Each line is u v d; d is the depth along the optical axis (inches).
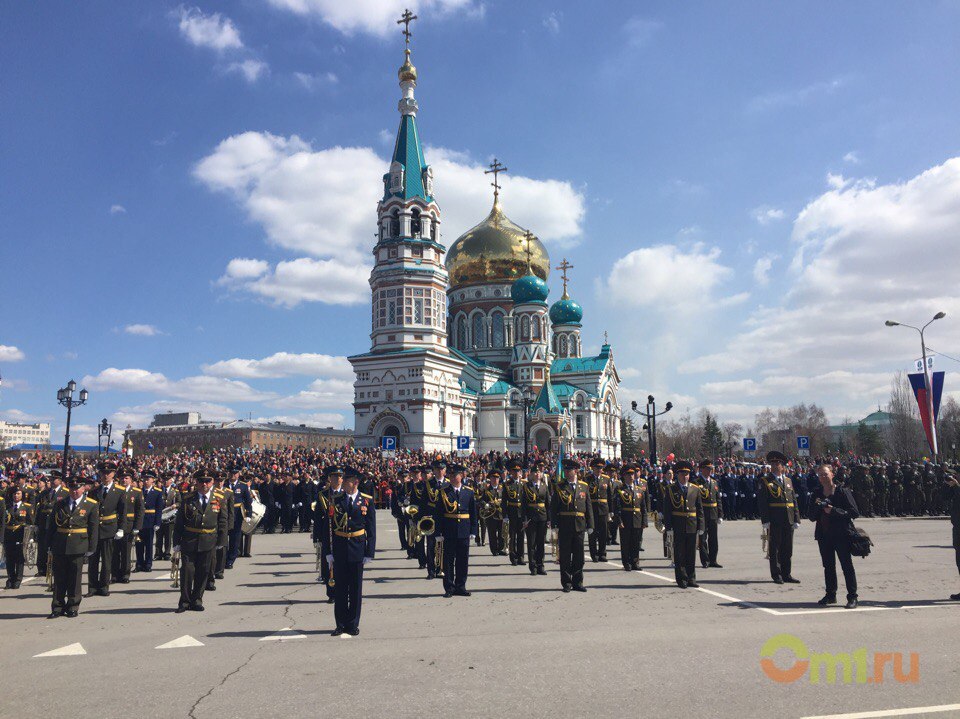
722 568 729.0
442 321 3206.2
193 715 299.4
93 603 571.8
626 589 609.3
